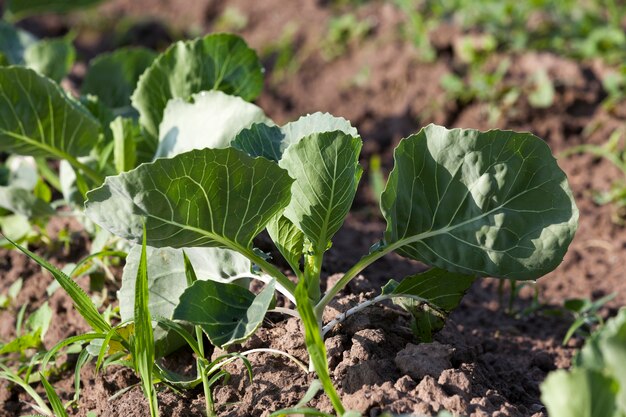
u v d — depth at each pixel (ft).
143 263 8.47
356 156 8.87
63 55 17.25
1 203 13.39
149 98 13.44
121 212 8.63
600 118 20.12
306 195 8.94
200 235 8.93
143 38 31.27
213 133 11.48
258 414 9.25
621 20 24.17
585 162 19.17
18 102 11.98
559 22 23.61
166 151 12.03
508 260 9.30
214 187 8.55
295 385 9.53
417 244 9.51
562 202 9.05
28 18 32.83
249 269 9.92
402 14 26.27
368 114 23.12
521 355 12.82
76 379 9.59
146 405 9.66
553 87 20.68
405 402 8.66
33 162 16.46
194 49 13.25
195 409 9.67
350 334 10.30
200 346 9.66
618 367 6.65
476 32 23.08
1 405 11.55
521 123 20.65
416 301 10.11
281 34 29.12
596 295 14.96
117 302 12.44
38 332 11.35
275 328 10.68
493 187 9.08
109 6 34.94
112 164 13.53
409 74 23.31
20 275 13.98
